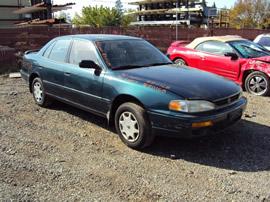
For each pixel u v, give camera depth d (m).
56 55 5.35
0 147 3.97
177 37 17.94
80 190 2.98
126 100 4.11
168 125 3.50
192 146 4.05
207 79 4.05
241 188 3.01
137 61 4.64
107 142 4.19
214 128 3.57
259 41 10.77
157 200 2.81
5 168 3.40
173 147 4.02
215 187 3.03
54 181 3.14
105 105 4.23
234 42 7.80
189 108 3.38
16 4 27.00
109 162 3.58
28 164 3.51
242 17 56.88
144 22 64.44
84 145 4.08
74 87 4.76
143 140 3.77
